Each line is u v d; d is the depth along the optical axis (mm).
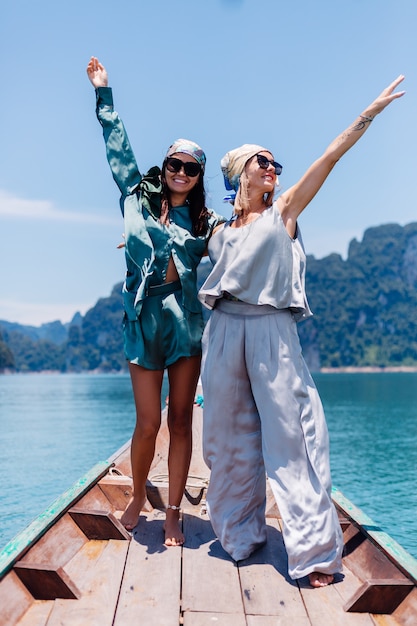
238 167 3098
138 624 2434
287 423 2904
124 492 3842
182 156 3215
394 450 14719
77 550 3125
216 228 3256
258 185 3084
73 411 27484
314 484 2875
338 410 29312
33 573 2617
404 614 2490
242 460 3092
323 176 2975
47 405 32438
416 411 28406
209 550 3188
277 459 2912
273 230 2963
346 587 2793
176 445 3342
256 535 3129
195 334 3266
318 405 3023
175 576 2865
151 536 3357
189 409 3348
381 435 18047
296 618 2521
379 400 38594
